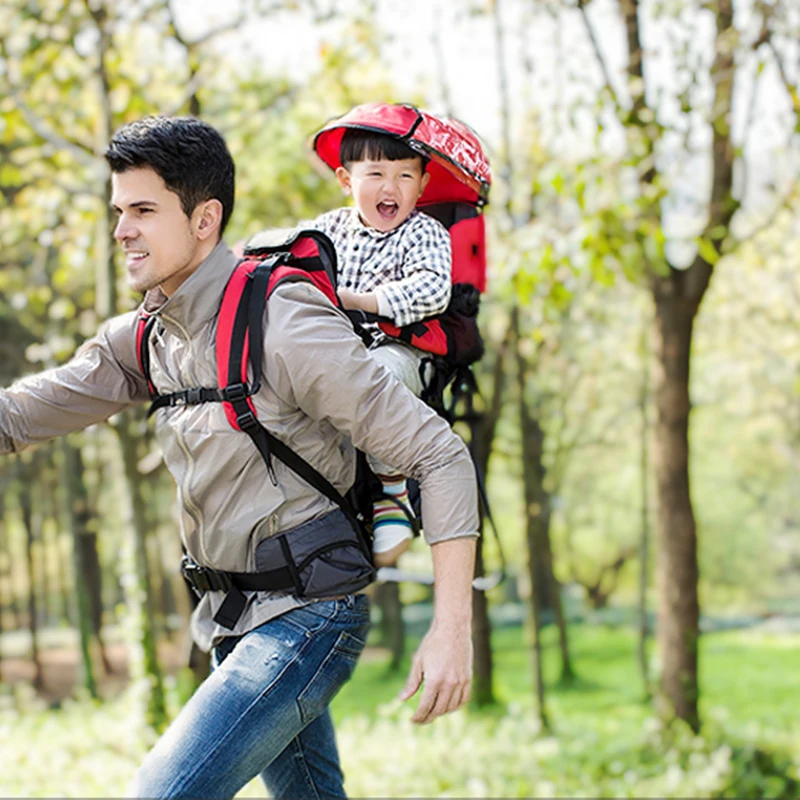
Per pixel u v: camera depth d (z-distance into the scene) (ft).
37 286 63.62
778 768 38.75
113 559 153.48
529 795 33.99
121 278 43.93
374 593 118.93
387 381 10.46
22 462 99.04
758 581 195.11
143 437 46.24
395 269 12.62
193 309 10.54
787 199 42.09
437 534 10.33
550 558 97.14
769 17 33.01
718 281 82.07
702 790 35.70
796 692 82.94
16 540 165.58
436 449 10.41
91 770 34.88
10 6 43.19
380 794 33.01
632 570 201.57
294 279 10.59
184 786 10.24
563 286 34.37
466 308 12.82
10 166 47.29
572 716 66.59
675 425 45.27
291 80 49.67
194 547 11.17
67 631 187.01
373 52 46.19
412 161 12.73
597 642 138.82
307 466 10.82
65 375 11.94
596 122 33.27
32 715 55.16
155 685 41.37
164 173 10.22
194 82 41.60
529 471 57.88
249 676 10.57
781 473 165.78
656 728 43.55
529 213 43.06
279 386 10.41
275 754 10.80
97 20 40.60
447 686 9.88
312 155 14.40
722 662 111.55
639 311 81.92
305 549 10.82
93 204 43.21
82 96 46.55
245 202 54.08
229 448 10.54
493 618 168.14
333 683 11.03
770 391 108.27
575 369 103.81
